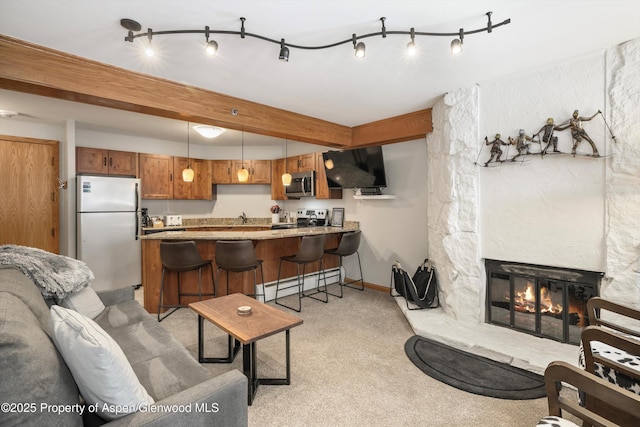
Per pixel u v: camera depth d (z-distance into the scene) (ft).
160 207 18.49
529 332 9.07
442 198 10.81
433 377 7.40
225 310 7.39
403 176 14.25
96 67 7.85
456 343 8.80
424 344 9.06
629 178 7.26
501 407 6.34
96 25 6.28
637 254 7.21
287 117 12.03
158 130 15.49
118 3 5.59
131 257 15.15
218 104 10.11
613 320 7.50
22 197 13.48
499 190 9.39
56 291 6.12
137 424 3.27
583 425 4.87
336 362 8.15
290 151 19.51
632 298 7.27
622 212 7.37
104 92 7.97
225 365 8.05
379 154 13.96
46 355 3.23
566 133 8.12
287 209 21.06
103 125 14.44
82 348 3.32
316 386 7.09
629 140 7.23
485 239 9.75
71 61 7.48
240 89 9.82
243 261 10.95
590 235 7.89
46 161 14.02
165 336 6.32
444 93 10.33
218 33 6.46
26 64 6.93
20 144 13.44
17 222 13.38
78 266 7.13
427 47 7.26
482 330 9.41
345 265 16.97
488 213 9.64
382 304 12.96
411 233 14.01
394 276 12.93
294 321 6.75
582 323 8.18
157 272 12.03
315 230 14.56
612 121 7.46
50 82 7.22
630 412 3.22
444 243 10.56
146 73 8.57
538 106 8.54
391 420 5.98
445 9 5.84
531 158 8.75
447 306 10.66
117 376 3.42
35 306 4.82
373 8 5.79
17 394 2.79
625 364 5.09
